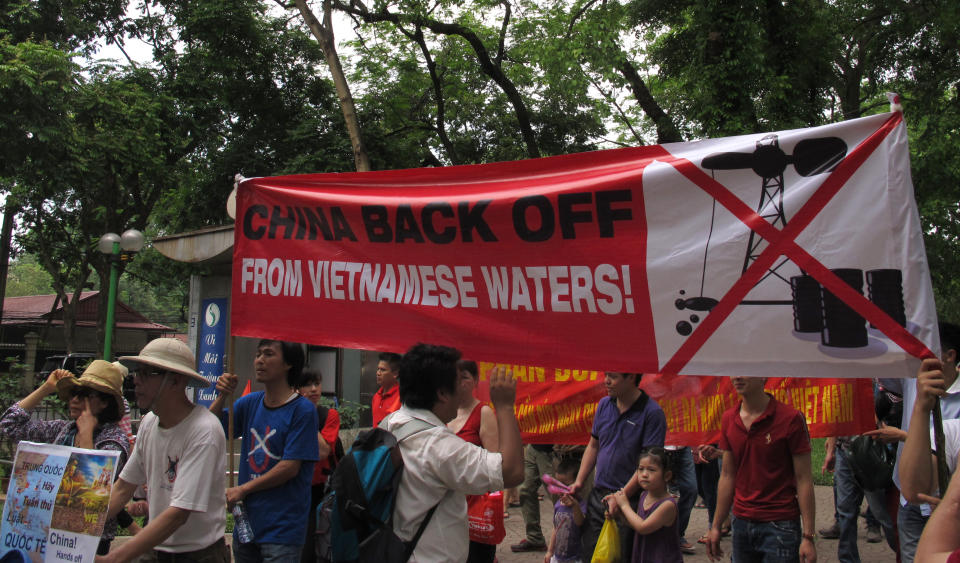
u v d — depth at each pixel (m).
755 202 3.47
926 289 3.17
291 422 4.32
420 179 4.34
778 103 15.30
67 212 24.92
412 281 4.30
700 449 5.54
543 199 3.94
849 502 6.18
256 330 4.76
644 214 3.70
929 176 15.59
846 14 17.91
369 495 3.00
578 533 5.27
